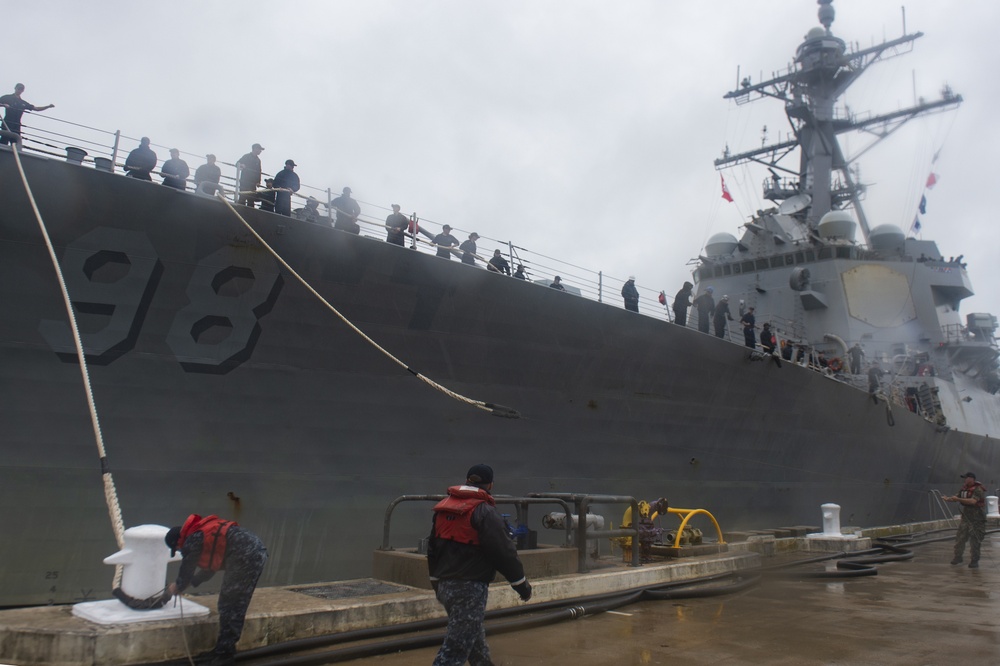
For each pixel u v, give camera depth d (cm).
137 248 809
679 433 1330
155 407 827
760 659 507
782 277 2147
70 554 778
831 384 1667
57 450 778
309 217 966
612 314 1195
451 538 388
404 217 1064
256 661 462
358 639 516
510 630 575
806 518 1617
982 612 688
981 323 2319
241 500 872
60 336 780
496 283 1055
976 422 2417
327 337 928
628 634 577
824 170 2394
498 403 1079
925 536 1527
